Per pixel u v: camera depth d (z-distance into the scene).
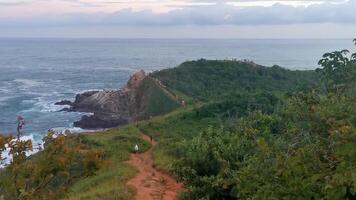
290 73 96.00
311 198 7.88
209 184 16.95
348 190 7.37
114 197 20.47
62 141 10.75
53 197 10.62
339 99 12.62
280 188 8.30
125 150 39.34
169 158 32.69
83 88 118.38
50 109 86.44
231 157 17.25
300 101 14.82
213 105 55.41
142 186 24.03
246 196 10.23
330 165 8.24
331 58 20.64
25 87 118.25
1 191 10.34
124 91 84.56
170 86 83.56
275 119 19.61
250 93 60.28
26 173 10.52
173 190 23.16
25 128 69.50
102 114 79.38
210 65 96.19
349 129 7.89
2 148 10.62
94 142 40.53
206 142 18.67
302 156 8.56
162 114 72.25
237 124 23.08
